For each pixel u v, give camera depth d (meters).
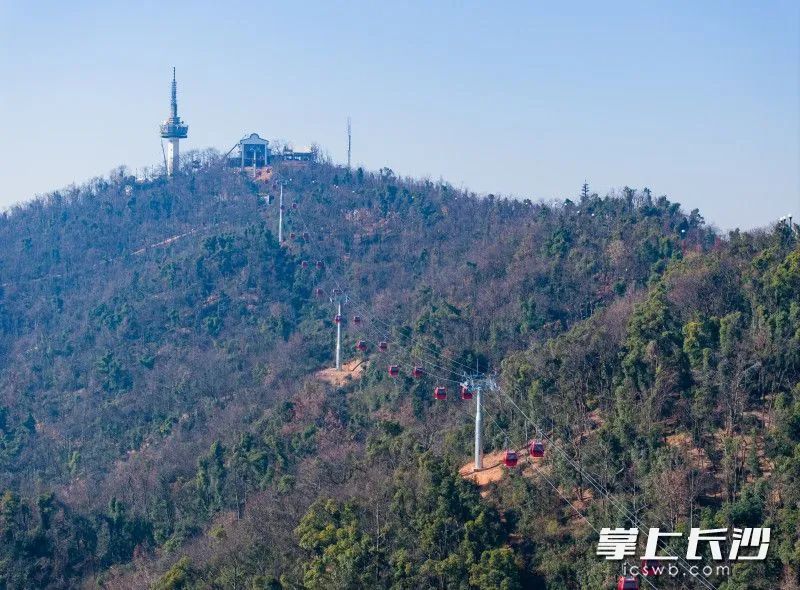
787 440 80.19
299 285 198.12
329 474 103.38
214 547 97.25
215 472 119.44
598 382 98.00
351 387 140.25
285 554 90.12
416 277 193.75
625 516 77.50
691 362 93.50
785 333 95.19
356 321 158.38
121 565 110.62
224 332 184.75
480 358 131.00
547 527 82.50
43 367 190.00
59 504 116.81
